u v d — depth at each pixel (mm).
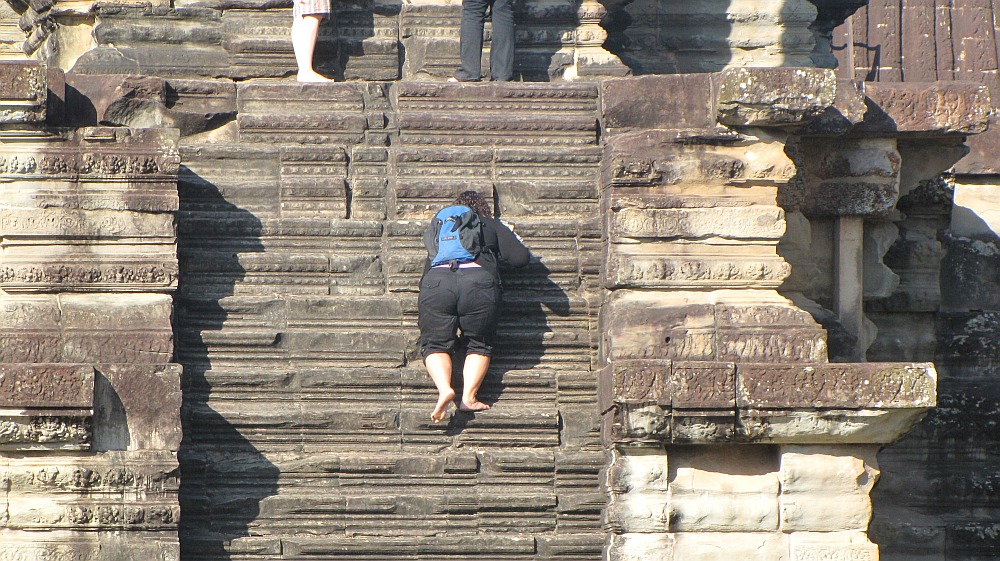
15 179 25516
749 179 26797
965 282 36781
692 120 27797
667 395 25312
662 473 25797
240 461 25844
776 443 26109
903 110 29094
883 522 33438
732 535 25969
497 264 26672
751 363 25812
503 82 30000
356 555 25594
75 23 36875
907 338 34312
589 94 29750
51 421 24203
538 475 26438
